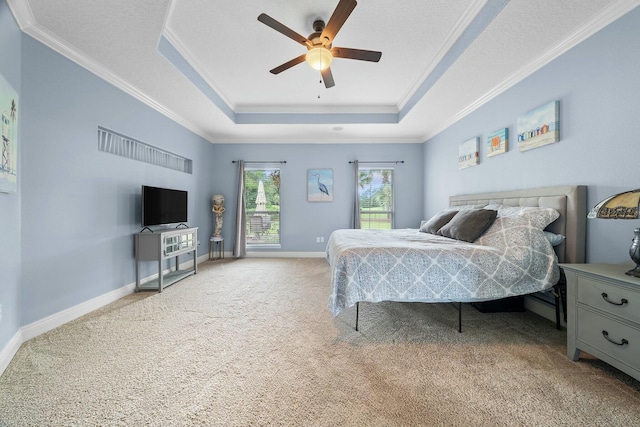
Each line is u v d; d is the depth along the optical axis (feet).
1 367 4.92
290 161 16.93
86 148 7.84
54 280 6.87
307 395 4.29
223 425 3.71
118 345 5.89
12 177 5.50
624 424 3.69
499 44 7.02
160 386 4.52
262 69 9.91
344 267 6.22
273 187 17.19
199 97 10.52
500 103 9.46
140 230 10.15
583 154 6.44
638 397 4.20
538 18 6.03
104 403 4.12
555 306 6.87
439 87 9.59
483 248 6.49
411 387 4.48
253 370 4.97
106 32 6.65
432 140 15.35
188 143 13.75
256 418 3.83
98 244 8.27
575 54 6.60
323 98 12.66
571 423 3.71
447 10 6.88
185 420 3.80
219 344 5.93
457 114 12.25
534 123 7.80
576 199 6.40
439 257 6.20
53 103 6.86
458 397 4.24
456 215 8.83
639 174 5.37
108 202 8.67
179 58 8.57
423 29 7.62
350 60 9.30
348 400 4.18
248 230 17.26
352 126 14.26
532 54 7.49
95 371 4.93
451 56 8.09
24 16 5.88
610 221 5.93
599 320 4.66
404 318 7.36
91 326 6.86
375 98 12.69
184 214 12.48
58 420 3.80
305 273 12.62
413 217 16.88
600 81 6.03
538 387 4.46
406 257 6.19
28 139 6.27
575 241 6.44
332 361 5.27
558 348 5.73
